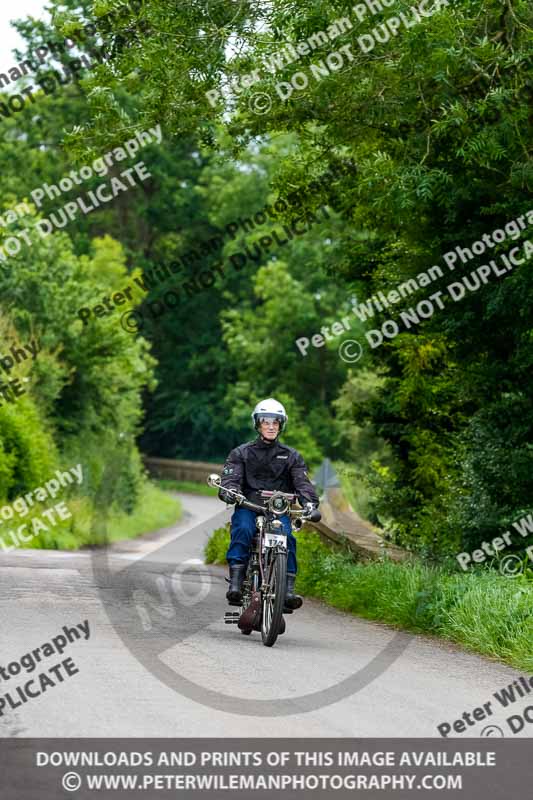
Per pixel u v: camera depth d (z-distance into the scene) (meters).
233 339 105.50
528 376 26.61
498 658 16.94
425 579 20.86
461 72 22.95
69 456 65.81
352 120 25.58
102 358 68.00
